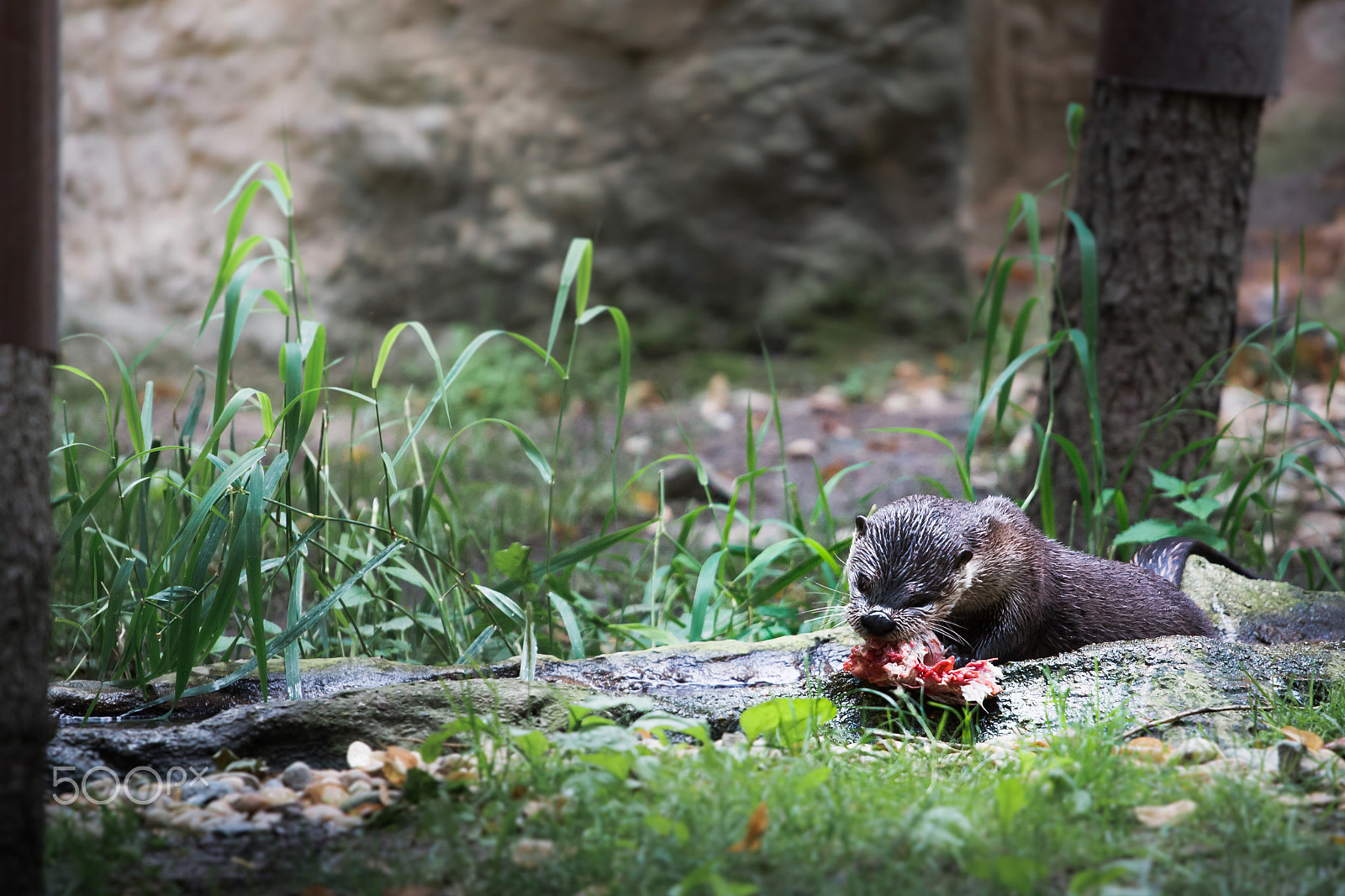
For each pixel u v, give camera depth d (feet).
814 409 58.90
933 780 19.39
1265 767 19.31
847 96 66.74
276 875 16.76
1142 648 23.85
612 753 18.71
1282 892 15.23
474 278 65.57
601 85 66.13
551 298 65.92
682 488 46.55
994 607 25.23
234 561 23.25
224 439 50.55
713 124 66.23
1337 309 68.44
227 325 25.41
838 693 23.93
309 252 65.67
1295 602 28.32
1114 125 34.40
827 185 67.26
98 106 69.10
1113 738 20.26
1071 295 35.45
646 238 66.44
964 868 15.43
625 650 29.71
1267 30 32.91
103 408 58.44
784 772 18.72
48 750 20.29
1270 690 22.74
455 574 26.48
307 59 65.98
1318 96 116.78
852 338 67.15
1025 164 115.55
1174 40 32.83
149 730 20.97
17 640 16.16
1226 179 33.94
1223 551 31.07
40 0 15.98
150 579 25.20
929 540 23.95
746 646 25.91
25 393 16.28
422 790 18.58
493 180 65.62
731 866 15.98
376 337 65.16
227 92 66.69
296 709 21.26
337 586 27.73
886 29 66.95
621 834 16.89
